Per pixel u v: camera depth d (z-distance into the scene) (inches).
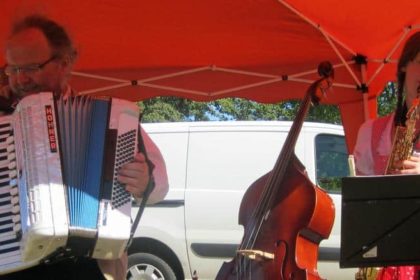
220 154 254.2
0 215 104.3
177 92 206.5
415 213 105.9
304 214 139.8
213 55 197.8
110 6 174.2
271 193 143.8
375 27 180.1
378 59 193.6
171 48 194.5
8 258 104.0
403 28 180.2
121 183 107.7
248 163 252.1
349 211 105.3
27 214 102.2
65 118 107.1
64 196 103.3
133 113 111.7
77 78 205.2
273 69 201.9
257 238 143.7
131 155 109.4
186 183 253.1
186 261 249.9
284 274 138.9
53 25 117.0
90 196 105.6
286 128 254.1
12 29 121.3
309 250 141.4
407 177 103.1
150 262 252.2
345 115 202.2
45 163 103.7
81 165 106.3
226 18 180.1
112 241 105.6
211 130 256.5
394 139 122.4
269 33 186.4
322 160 253.3
